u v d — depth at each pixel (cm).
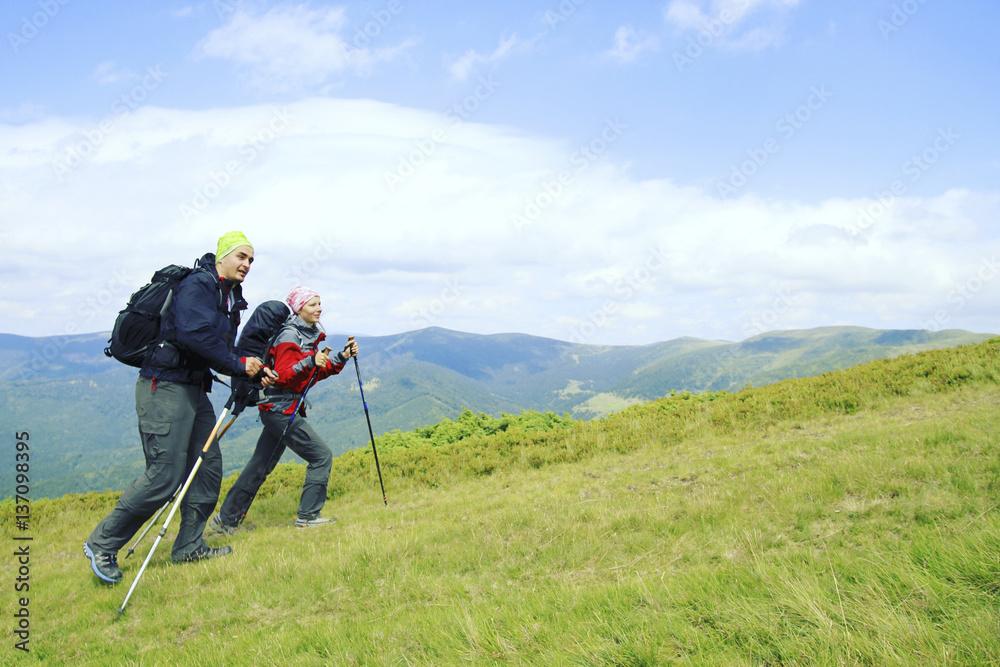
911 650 292
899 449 769
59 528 1004
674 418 1323
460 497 981
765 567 430
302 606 542
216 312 642
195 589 597
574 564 562
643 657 329
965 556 381
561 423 1569
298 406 830
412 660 387
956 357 1358
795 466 797
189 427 642
